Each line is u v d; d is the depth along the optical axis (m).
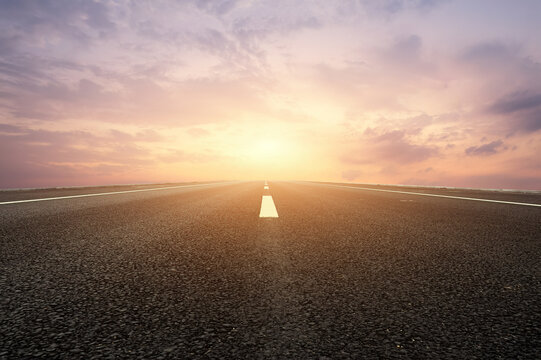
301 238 2.54
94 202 5.59
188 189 10.98
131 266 1.74
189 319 1.09
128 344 0.93
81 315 1.12
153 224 3.21
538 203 5.78
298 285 1.45
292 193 8.54
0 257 1.91
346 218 3.69
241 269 1.70
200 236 2.61
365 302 1.25
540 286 1.44
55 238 2.49
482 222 3.41
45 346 0.91
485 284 1.47
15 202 5.52
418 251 2.11
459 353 0.89
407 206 5.12
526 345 0.93
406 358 0.86
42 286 1.41
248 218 3.66
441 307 1.21
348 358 0.85
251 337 0.97
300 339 0.96
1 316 1.10
